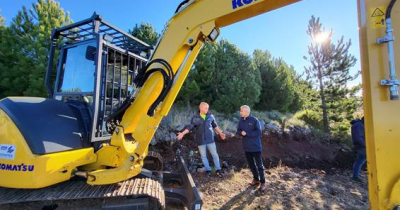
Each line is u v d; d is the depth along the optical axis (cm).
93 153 275
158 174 340
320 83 1073
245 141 424
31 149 231
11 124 242
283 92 1227
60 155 241
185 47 265
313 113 1138
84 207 252
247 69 1018
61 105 279
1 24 844
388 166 132
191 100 925
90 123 286
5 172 237
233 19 251
